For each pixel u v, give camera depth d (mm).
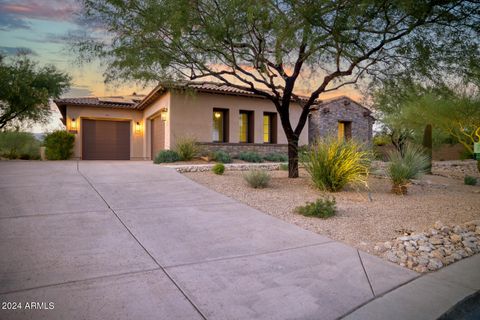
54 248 3412
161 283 2768
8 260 3062
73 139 15562
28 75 16031
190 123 13688
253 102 15242
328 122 18828
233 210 5457
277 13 6582
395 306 2584
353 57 7398
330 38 6973
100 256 3273
